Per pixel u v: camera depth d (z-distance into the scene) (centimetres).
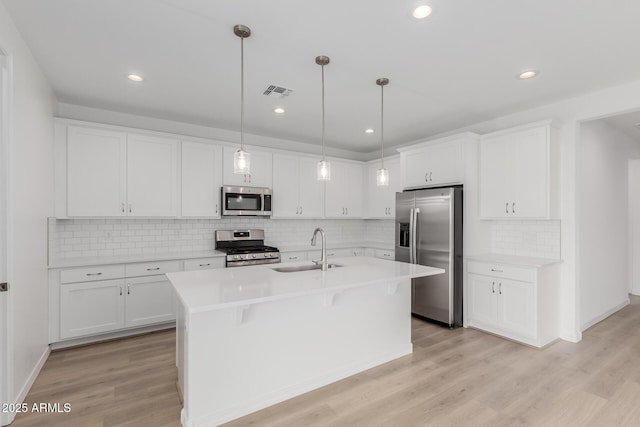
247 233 464
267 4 184
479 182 390
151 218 388
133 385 245
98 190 340
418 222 407
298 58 248
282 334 230
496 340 336
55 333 303
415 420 204
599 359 290
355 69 266
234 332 210
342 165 536
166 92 315
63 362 283
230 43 227
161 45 230
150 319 353
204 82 292
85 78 285
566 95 322
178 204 387
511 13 192
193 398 196
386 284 285
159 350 310
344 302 262
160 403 222
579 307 337
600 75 276
